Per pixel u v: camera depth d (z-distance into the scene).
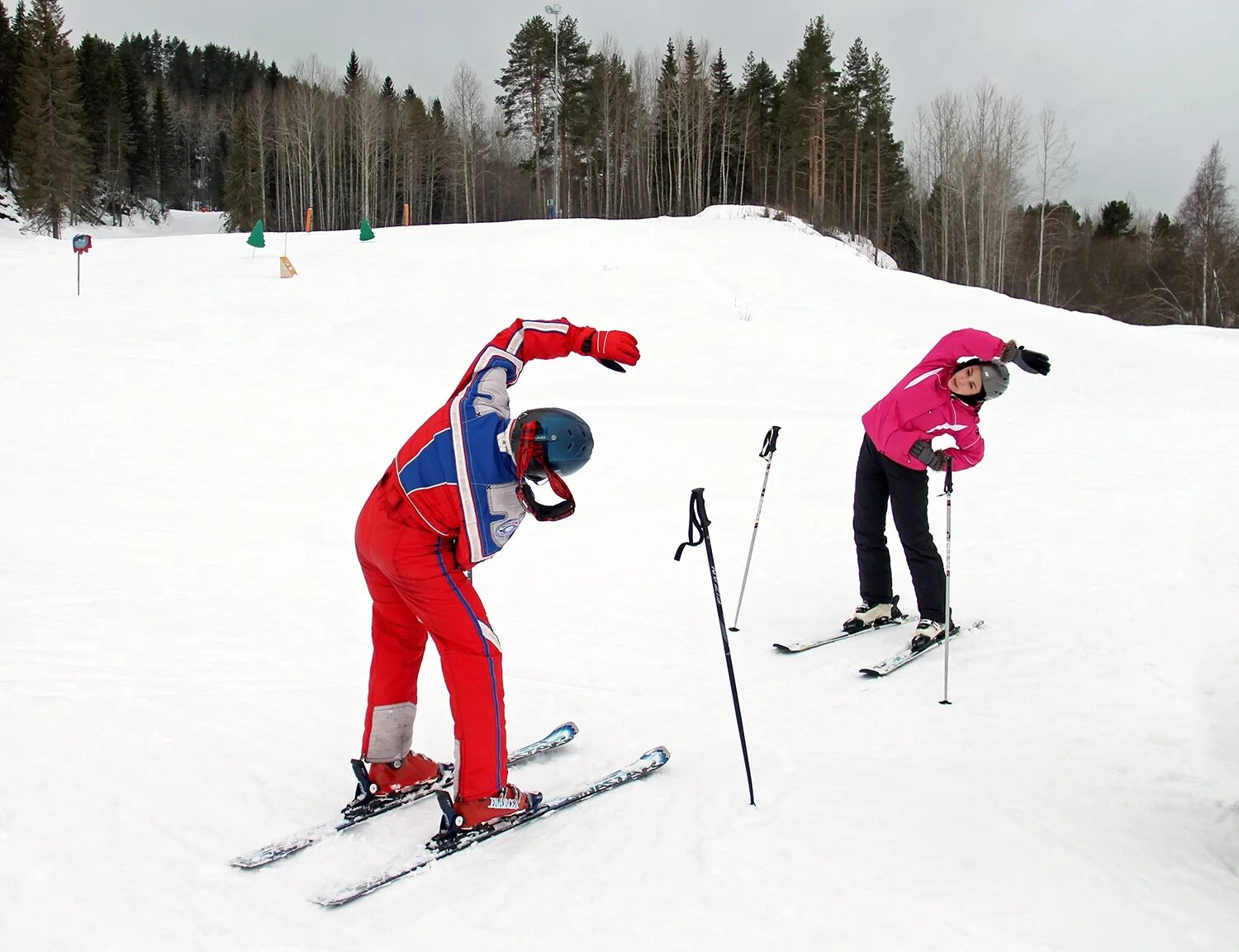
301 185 59.16
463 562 2.74
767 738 3.48
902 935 2.28
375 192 56.94
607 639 4.57
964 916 2.35
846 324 17.75
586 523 6.93
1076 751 3.35
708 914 2.38
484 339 16.36
